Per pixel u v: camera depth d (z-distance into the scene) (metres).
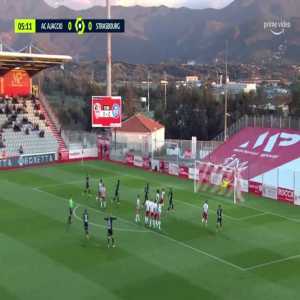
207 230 35.44
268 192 46.53
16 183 51.28
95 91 121.56
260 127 60.84
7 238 32.91
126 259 29.23
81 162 64.81
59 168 60.38
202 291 24.73
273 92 135.88
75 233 34.28
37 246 31.34
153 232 34.78
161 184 51.50
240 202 44.28
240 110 98.12
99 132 99.81
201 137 98.12
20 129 69.25
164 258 29.52
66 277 26.31
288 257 29.95
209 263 28.77
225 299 23.83
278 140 55.88
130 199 44.66
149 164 60.16
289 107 93.56
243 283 25.84
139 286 25.25
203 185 50.78
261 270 27.73
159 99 121.81
